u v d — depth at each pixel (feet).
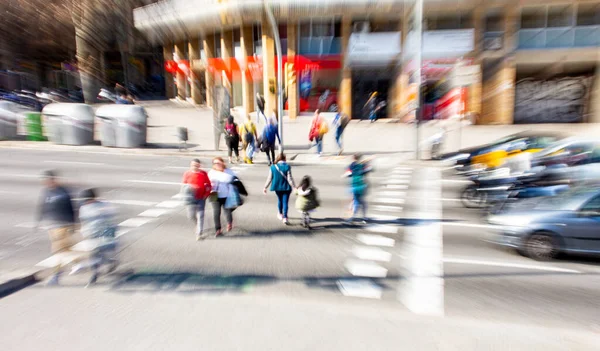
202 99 129.59
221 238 30.14
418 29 56.85
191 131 84.74
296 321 18.60
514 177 38.99
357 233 31.24
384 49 91.04
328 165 57.31
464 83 58.85
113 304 20.26
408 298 21.25
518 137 47.06
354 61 92.43
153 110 120.06
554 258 26.23
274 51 95.50
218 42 114.62
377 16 89.92
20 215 34.76
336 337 17.30
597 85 86.48
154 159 59.67
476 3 84.74
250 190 43.73
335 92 95.61
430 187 45.29
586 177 36.35
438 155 59.16
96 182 45.62
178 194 41.22
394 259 26.40
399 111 93.81
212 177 30.48
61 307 19.98
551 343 17.02
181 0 114.01
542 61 86.63
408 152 63.87
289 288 22.30
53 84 168.25
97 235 22.68
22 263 25.43
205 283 22.85
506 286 22.68
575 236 25.72
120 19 147.13
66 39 147.33
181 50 133.59
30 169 51.62
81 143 68.33
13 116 73.51
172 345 16.74
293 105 95.91
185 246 28.50
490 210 33.73
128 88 159.02
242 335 17.46
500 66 87.40
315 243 29.17
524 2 84.02
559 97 89.30
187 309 19.75
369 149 67.00
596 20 84.07
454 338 17.30
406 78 91.25
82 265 24.39
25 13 132.57
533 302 20.85
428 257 26.71
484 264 25.66
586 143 40.24
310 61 93.81
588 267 25.31
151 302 20.49
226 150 66.28
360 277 23.75
